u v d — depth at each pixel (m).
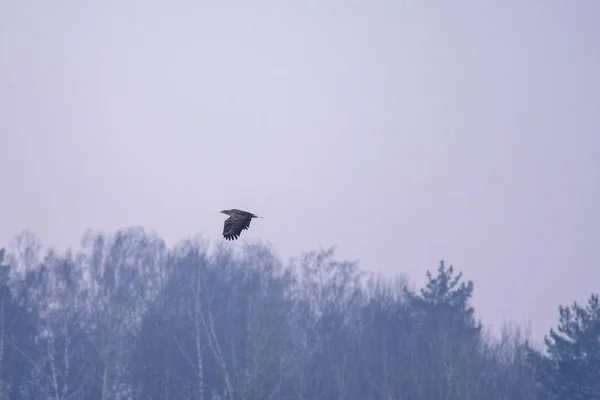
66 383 50.34
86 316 55.94
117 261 58.00
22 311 54.88
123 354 51.88
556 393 58.59
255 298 51.84
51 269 58.69
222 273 59.06
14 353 52.81
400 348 54.91
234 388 47.06
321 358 54.38
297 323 57.16
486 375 53.28
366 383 52.22
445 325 59.88
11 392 51.44
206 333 51.88
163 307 54.25
